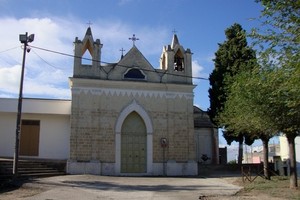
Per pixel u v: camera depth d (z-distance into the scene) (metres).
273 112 17.17
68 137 31.14
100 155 27.78
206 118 38.50
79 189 18.31
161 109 29.52
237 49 33.72
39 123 31.11
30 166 24.80
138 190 18.56
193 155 29.30
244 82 17.94
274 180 23.59
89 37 29.41
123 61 29.64
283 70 9.98
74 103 27.98
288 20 9.67
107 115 28.45
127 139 29.00
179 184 21.72
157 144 28.97
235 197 16.42
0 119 30.69
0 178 20.50
